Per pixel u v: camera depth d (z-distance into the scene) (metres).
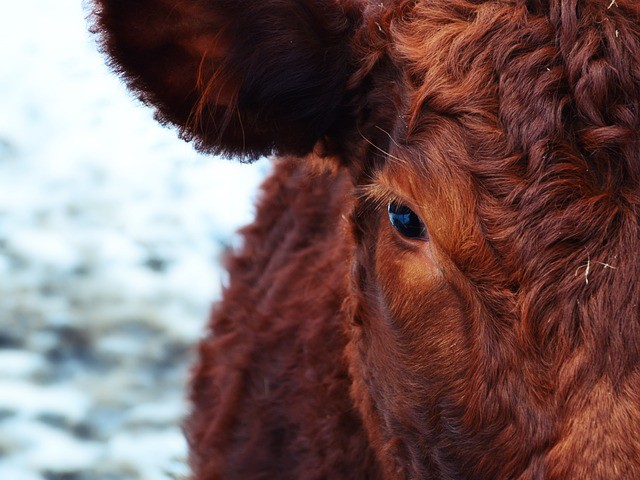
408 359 5.64
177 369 16.72
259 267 9.02
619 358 4.66
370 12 6.27
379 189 5.81
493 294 5.07
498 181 5.09
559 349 4.82
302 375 7.77
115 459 14.30
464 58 5.50
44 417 15.25
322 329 7.57
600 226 4.81
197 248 19.48
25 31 25.38
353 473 7.30
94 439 15.05
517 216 5.00
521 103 5.17
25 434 14.74
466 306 5.24
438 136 5.39
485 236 5.10
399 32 5.98
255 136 6.56
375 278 6.04
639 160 4.87
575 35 5.27
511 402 5.00
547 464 4.76
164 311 17.89
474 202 5.16
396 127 5.80
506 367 5.02
